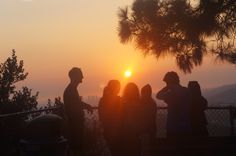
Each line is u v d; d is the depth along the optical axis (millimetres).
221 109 11695
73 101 8953
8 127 9094
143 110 8469
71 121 9023
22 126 9141
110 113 8555
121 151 8523
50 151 7473
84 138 9320
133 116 8477
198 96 9250
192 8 12109
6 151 9008
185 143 7234
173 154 7242
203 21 11734
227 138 7262
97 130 10164
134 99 8531
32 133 7531
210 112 11742
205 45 12414
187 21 11859
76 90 9039
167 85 8922
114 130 8570
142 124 8453
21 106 14812
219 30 12047
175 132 8672
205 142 7254
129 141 8516
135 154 8516
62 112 10273
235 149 7215
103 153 9984
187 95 8789
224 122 11617
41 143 7434
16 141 9109
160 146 7238
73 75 9008
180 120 8695
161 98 8867
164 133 11031
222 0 11766
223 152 7203
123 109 8562
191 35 11953
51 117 7629
